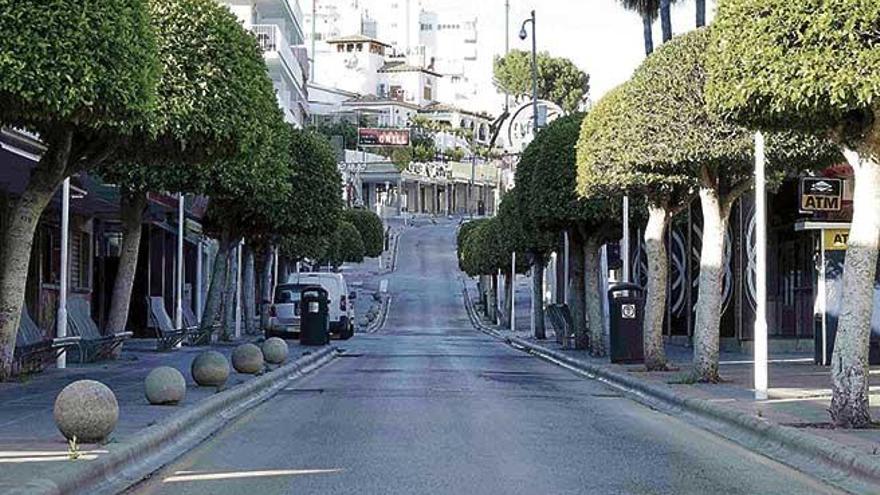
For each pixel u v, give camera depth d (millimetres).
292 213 45250
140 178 29641
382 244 116250
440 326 80688
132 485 13039
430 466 14414
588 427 18828
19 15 15383
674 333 44688
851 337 16312
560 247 54062
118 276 31344
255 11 75188
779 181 26203
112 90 16875
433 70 188875
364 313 85312
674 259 44719
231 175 32062
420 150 156125
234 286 50781
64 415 14031
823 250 30469
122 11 16922
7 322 22391
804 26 14648
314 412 20875
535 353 43781
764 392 20641
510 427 18625
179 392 19141
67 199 27031
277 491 12633
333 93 163625
